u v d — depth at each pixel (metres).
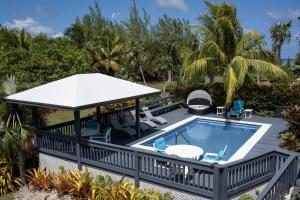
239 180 7.36
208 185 7.18
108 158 9.11
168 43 30.95
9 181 9.66
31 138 9.97
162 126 14.91
